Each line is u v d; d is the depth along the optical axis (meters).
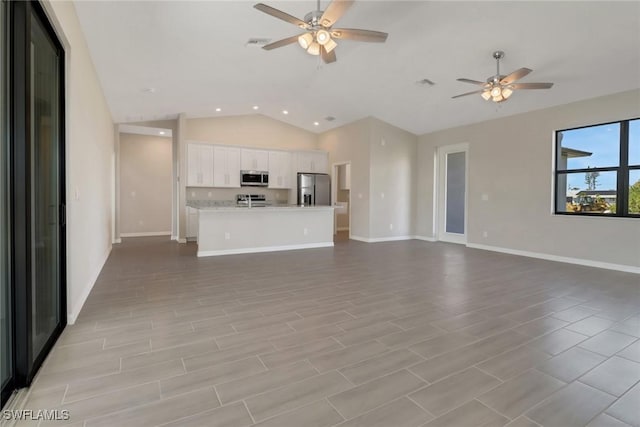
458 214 7.43
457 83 5.41
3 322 1.65
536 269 4.79
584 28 3.67
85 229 3.28
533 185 5.86
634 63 4.18
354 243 7.42
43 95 2.21
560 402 1.66
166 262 5.14
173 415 1.54
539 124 5.77
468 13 3.70
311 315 2.88
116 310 2.96
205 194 7.99
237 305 3.12
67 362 2.02
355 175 8.08
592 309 3.06
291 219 6.55
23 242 1.72
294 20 2.94
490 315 2.89
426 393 1.74
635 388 1.79
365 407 1.62
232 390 1.75
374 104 6.88
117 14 3.08
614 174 4.96
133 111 6.38
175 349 2.22
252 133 8.60
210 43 3.95
